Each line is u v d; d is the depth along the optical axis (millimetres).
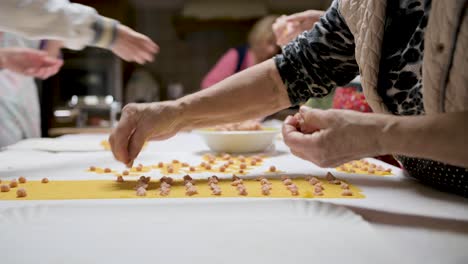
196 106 763
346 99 1238
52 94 3189
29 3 890
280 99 791
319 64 744
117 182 723
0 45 1546
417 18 557
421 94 563
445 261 382
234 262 367
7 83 1653
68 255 382
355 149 500
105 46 1032
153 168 884
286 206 532
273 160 1002
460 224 497
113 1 3416
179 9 3975
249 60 2832
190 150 1194
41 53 1283
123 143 725
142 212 518
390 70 591
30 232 438
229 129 1213
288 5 3922
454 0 446
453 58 459
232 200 581
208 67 4020
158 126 739
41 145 1222
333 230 440
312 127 550
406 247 419
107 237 425
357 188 688
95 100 3141
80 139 1518
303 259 372
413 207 576
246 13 3762
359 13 628
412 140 452
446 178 641
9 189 664
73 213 510
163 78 4027
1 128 1612
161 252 388
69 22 948
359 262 365
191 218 492
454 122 429
